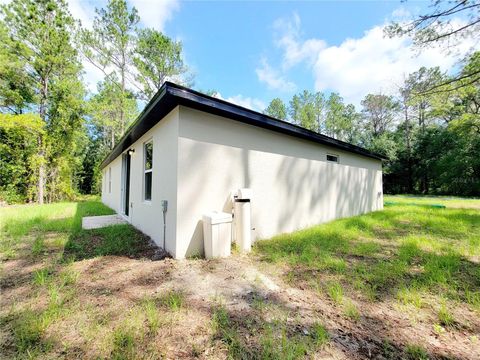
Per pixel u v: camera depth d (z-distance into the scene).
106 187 11.47
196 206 3.40
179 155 3.22
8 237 4.21
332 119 29.20
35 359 1.37
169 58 14.38
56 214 7.25
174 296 2.13
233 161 3.90
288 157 5.00
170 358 1.39
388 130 23.86
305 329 1.68
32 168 11.66
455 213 6.98
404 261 3.03
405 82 18.92
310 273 2.72
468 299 2.07
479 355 1.45
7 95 11.23
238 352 1.45
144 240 4.14
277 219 4.72
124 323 1.70
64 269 2.76
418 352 1.46
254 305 2.01
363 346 1.51
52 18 11.45
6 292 2.18
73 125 13.23
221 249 3.29
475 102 13.70
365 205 7.96
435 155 18.72
